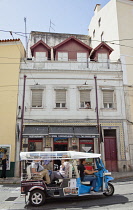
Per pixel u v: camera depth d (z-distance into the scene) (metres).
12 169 15.57
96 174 8.83
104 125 17.14
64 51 19.09
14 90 17.22
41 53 18.81
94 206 7.46
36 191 7.95
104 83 18.02
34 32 25.61
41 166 8.70
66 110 17.22
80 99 17.67
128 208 6.98
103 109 17.45
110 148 17.03
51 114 17.05
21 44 18.67
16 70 17.64
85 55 19.11
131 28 20.72
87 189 8.48
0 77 17.42
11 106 16.88
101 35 25.16
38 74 17.75
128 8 21.47
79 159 9.07
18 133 16.20
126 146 16.94
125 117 17.53
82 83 17.83
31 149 16.27
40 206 7.81
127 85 18.36
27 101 17.14
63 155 8.61
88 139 16.80
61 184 8.26
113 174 14.91
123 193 9.19
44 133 15.81
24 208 7.58
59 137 16.02
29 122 16.70
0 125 16.45
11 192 10.31
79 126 16.77
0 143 16.12
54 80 17.72
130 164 16.77
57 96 17.56
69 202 8.26
